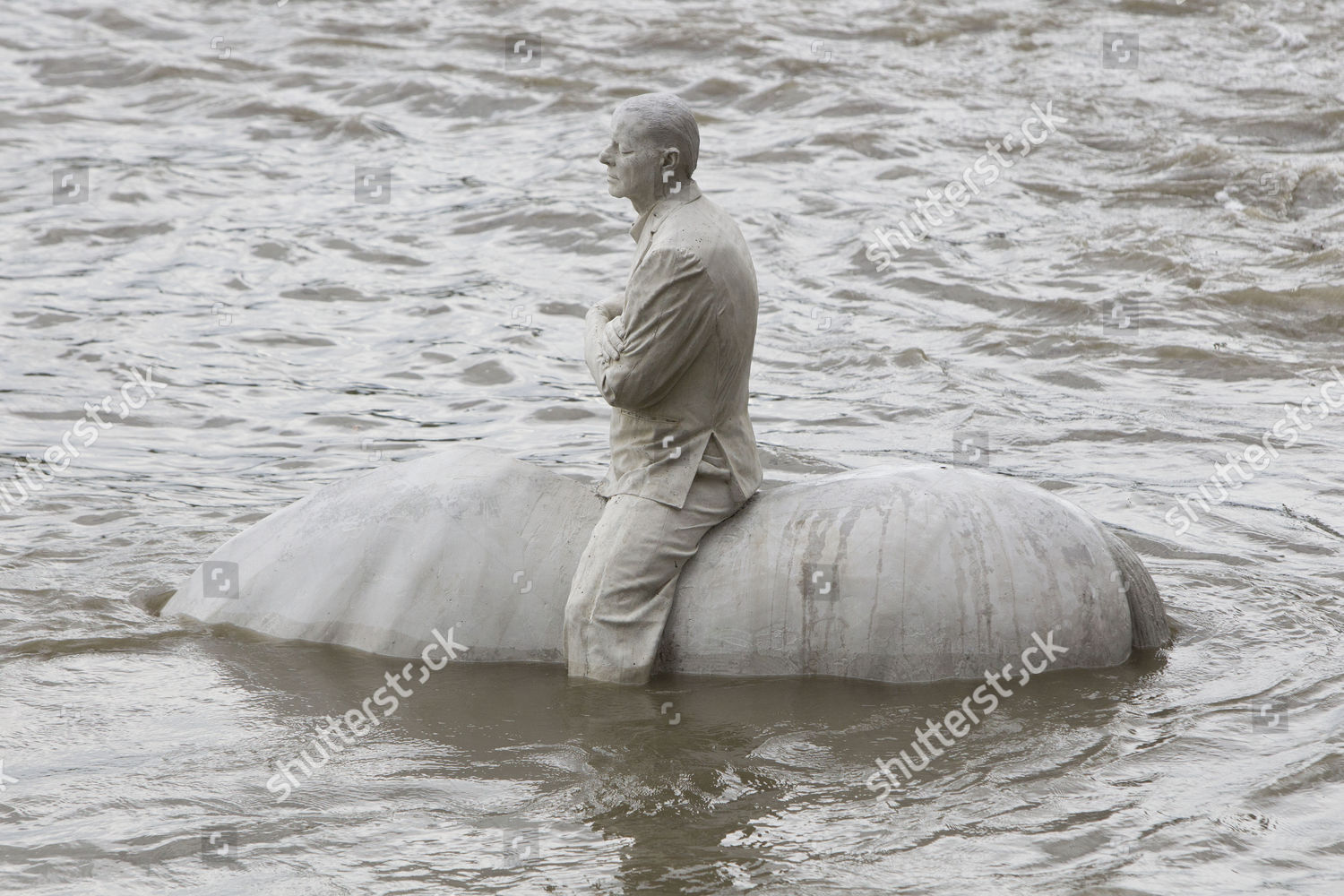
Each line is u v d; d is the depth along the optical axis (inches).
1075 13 3462.1
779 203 2144.4
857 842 655.8
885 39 3184.1
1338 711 776.9
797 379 1517.0
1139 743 746.2
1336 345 1584.6
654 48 3034.0
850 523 839.1
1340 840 645.9
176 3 3368.6
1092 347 1572.3
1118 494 1157.7
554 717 792.9
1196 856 634.2
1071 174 2303.2
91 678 844.0
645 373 804.6
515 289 1820.9
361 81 2832.2
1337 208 2112.5
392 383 1510.8
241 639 897.5
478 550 875.4
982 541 831.1
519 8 3346.5
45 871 637.9
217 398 1457.9
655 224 812.0
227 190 2242.9
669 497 830.5
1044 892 608.4
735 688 822.5
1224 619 914.1
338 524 910.4
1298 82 2851.9
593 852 652.1
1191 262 1838.1
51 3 3314.5
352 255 1955.0
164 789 713.0
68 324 1681.8
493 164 2383.1
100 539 1083.9
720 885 620.7
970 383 1472.7
